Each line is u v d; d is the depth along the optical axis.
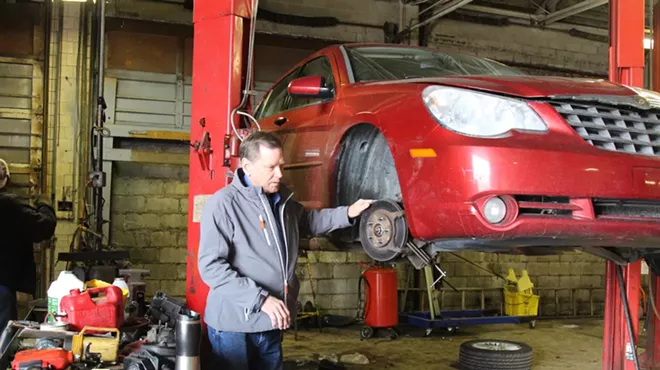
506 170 2.16
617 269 3.78
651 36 5.86
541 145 2.21
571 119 2.33
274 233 2.51
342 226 2.71
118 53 7.42
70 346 2.65
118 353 2.76
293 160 3.33
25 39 7.16
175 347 2.53
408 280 8.39
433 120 2.36
